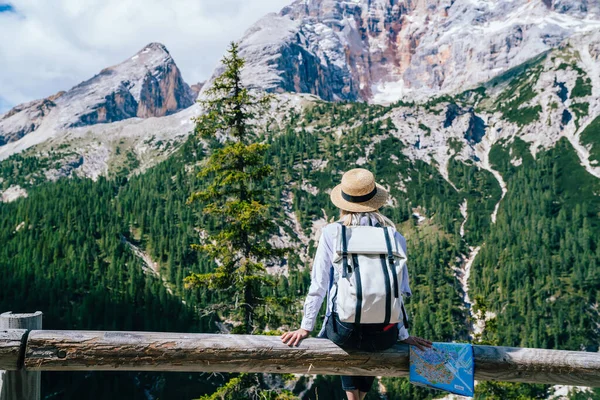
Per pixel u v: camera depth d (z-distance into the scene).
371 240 3.40
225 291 15.30
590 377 3.70
